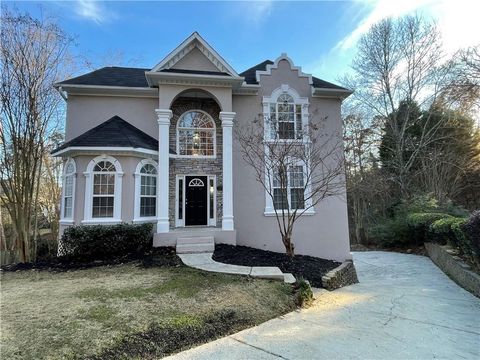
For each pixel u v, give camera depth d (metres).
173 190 10.76
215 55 10.31
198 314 4.56
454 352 3.71
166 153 9.62
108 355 3.38
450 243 10.29
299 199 11.14
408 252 16.08
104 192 9.25
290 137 11.23
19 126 10.00
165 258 8.05
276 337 4.21
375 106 21.53
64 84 10.32
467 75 14.99
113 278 6.50
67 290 5.66
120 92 10.73
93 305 4.79
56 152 9.41
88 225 8.76
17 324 4.04
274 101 11.43
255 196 10.89
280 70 11.68
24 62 10.16
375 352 3.69
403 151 20.89
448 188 19.59
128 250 8.65
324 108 11.80
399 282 8.96
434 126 19.30
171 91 9.96
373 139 22.81
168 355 3.67
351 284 8.72
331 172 10.73
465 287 7.67
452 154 18.83
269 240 10.77
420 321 4.95
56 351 3.34
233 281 6.20
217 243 9.58
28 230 10.00
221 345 3.96
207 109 11.38
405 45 19.78
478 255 6.55
